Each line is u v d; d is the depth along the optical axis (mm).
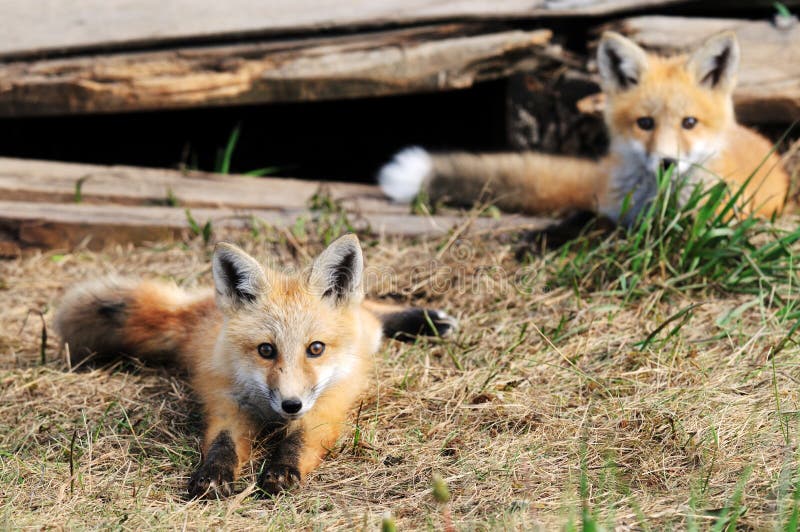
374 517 6129
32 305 10070
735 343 8422
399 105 17203
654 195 10961
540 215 12328
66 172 13195
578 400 7691
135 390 8219
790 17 12562
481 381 8109
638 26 12719
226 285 7402
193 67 13000
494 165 12422
